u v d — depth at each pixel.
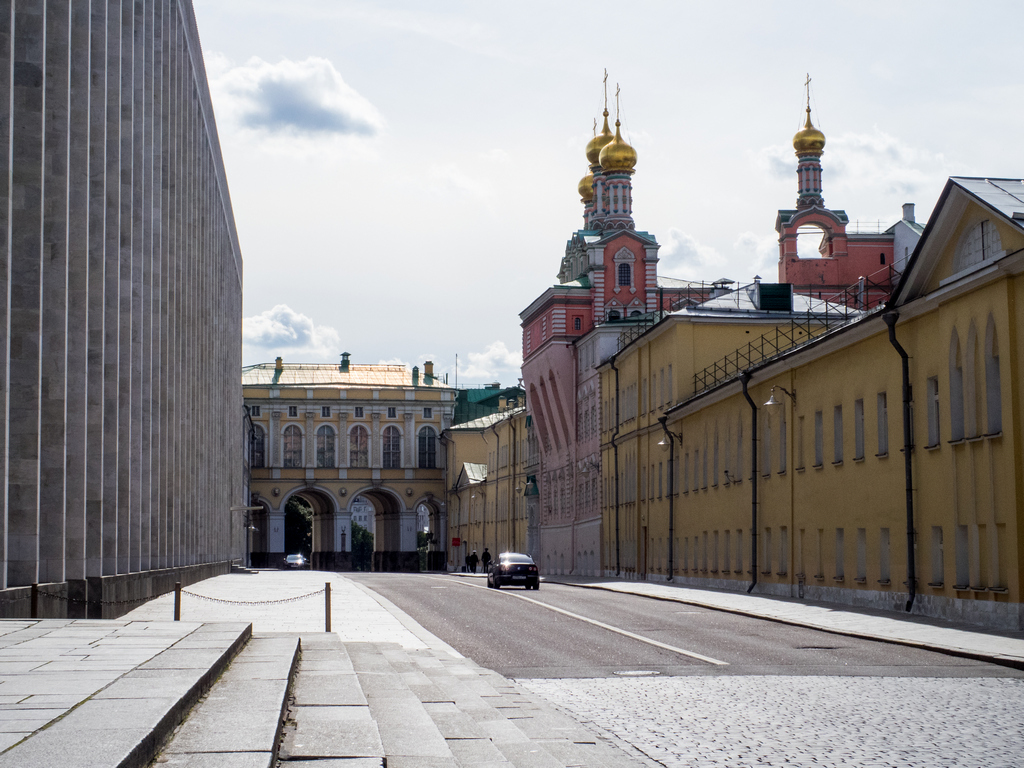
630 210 84.12
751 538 42.28
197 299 48.62
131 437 30.11
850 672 17.31
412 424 126.06
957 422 27.59
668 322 53.88
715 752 10.62
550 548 83.88
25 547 20.33
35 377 20.47
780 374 40.09
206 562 53.16
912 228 76.50
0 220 19.16
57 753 5.98
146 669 9.96
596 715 12.93
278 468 122.94
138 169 31.55
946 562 27.86
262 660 12.66
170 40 39.69
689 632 24.61
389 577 64.62
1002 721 12.47
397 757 8.90
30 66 20.56
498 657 19.55
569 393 78.19
